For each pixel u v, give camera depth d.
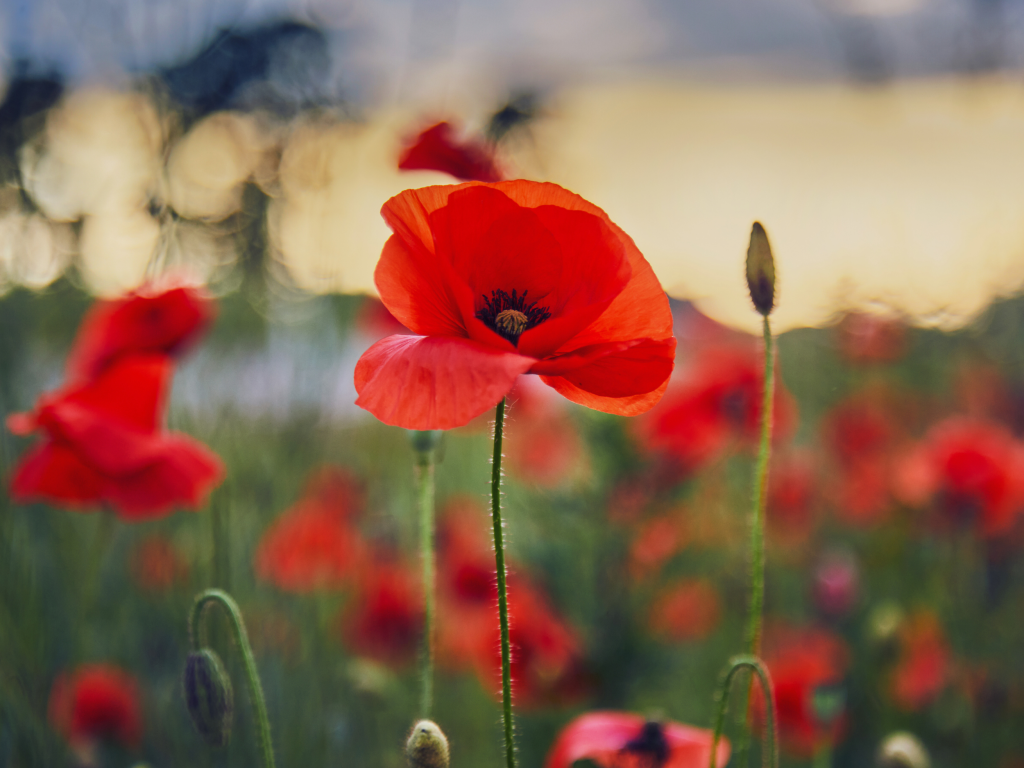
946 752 0.90
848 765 0.89
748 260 0.60
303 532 0.83
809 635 0.99
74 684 0.72
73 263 0.78
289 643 0.80
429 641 0.62
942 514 1.02
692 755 0.64
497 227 0.56
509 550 0.98
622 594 0.94
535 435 1.07
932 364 1.49
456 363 0.54
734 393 0.94
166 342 0.70
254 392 0.88
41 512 0.76
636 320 0.56
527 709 0.89
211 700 0.60
